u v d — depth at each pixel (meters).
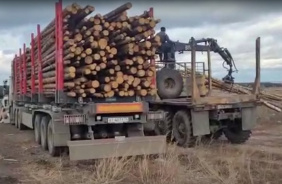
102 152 8.75
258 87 12.08
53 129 9.60
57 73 9.43
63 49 9.27
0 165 9.19
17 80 17.89
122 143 8.88
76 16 8.95
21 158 10.09
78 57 8.92
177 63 12.86
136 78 9.54
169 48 12.73
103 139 8.88
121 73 9.37
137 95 9.73
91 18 8.83
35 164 9.14
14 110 18.98
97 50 9.00
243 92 12.96
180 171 7.72
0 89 23.72
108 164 7.87
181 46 12.87
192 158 9.12
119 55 9.39
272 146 11.65
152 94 9.84
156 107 12.62
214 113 11.48
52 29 10.12
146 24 9.13
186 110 11.71
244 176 7.50
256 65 12.09
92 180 7.44
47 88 11.09
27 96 14.82
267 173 7.79
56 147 9.79
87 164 9.02
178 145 11.75
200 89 12.40
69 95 9.32
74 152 8.61
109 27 8.98
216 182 7.19
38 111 11.78
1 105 22.77
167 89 12.37
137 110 9.41
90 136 9.26
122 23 9.06
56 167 8.59
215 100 11.34
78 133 9.66
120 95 9.48
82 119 9.23
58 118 9.61
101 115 9.29
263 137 13.79
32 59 13.37
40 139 12.06
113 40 9.24
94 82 9.09
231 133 12.51
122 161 8.04
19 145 12.41
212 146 11.56
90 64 9.00
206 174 7.71
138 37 9.24
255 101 11.89
